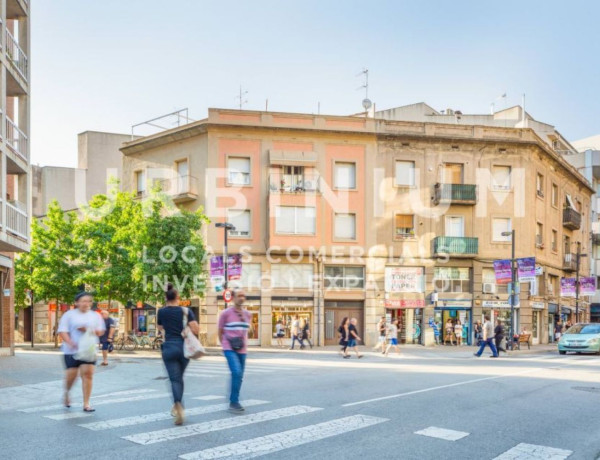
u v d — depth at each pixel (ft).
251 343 101.09
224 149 103.24
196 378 45.85
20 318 143.02
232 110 103.81
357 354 74.28
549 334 128.57
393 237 106.52
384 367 56.65
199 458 19.11
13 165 66.18
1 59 61.00
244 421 25.31
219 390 36.94
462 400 32.68
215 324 99.66
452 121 142.00
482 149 111.65
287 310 102.78
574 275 144.25
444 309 107.96
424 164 109.19
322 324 102.78
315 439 22.11
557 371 51.93
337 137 106.22
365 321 104.01
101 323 29.07
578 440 23.22
